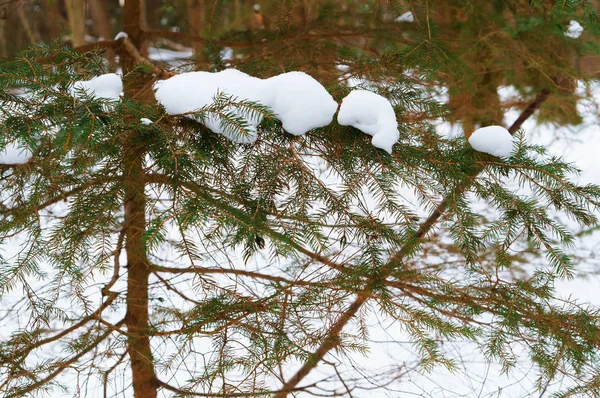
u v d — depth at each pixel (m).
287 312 2.13
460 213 2.17
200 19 4.41
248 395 2.09
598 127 5.10
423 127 2.55
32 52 2.19
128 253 2.60
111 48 3.29
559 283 5.03
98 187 2.05
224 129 1.81
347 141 2.08
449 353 3.13
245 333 2.10
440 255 3.48
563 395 2.25
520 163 2.20
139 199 2.21
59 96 1.80
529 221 2.15
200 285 2.06
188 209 1.77
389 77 2.56
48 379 2.24
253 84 1.93
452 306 2.54
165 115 1.91
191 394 2.13
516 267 3.66
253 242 1.99
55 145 1.75
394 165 2.15
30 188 2.16
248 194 2.05
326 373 3.51
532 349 2.35
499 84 4.21
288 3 3.09
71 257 1.97
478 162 2.22
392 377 3.17
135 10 3.47
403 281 2.42
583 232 4.35
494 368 3.62
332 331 2.18
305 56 3.06
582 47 3.71
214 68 2.95
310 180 2.07
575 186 2.16
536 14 3.52
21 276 2.01
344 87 2.39
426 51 2.53
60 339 2.75
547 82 4.17
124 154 1.94
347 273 2.15
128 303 2.68
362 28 3.38
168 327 2.46
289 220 2.00
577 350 2.26
